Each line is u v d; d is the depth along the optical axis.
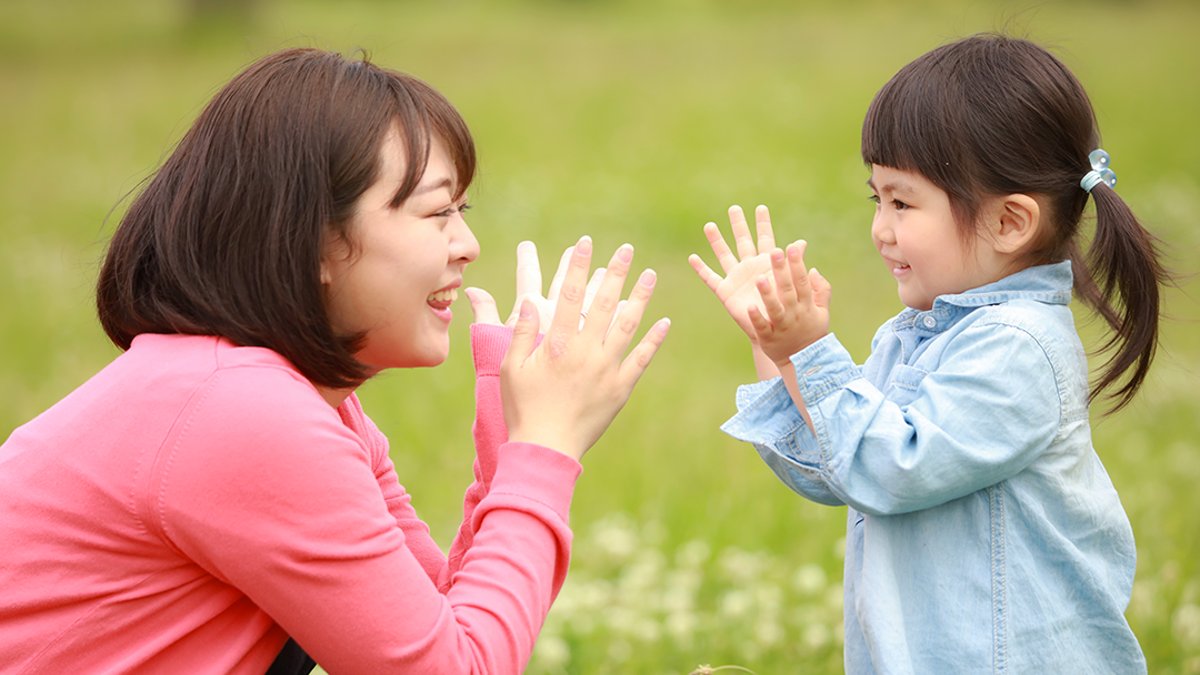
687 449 5.70
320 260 1.95
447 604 1.91
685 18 29.62
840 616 3.88
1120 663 2.29
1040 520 2.25
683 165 14.49
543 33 27.02
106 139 15.99
